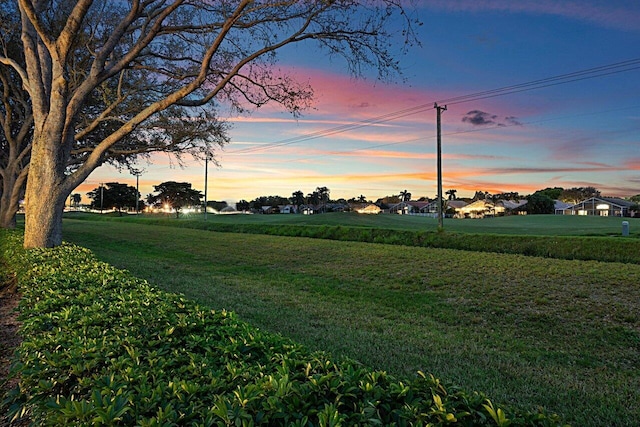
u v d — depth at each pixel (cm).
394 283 1266
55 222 1149
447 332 758
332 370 269
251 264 1727
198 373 261
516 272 1369
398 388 229
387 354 621
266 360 300
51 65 1288
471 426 199
